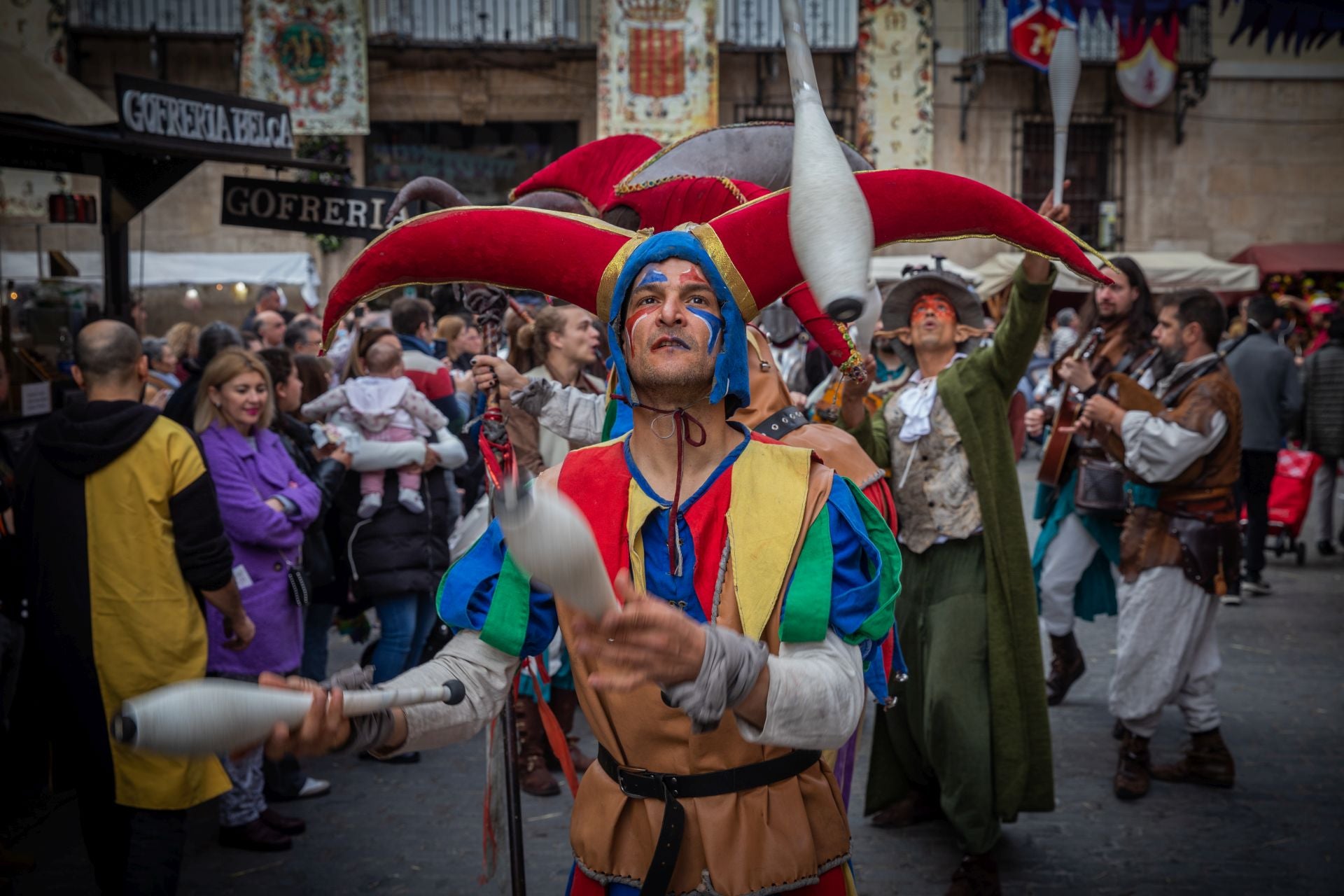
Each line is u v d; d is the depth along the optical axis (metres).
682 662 1.57
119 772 3.27
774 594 1.91
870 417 4.16
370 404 5.07
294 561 4.38
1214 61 20.12
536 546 1.42
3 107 4.89
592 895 2.09
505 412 4.48
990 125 20.17
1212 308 4.84
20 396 6.25
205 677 3.49
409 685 1.89
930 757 3.92
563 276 2.20
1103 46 19.88
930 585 4.07
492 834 2.76
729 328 1.99
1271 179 20.61
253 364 4.29
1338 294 20.50
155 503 3.34
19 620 3.91
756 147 2.83
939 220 2.17
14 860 3.95
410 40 19.19
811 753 2.08
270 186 6.61
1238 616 7.63
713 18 18.62
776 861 1.98
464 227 2.21
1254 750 5.27
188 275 16.34
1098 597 5.77
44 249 9.18
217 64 18.81
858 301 1.48
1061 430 5.39
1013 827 4.48
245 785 4.32
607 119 18.64
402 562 5.15
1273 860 4.15
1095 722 5.69
